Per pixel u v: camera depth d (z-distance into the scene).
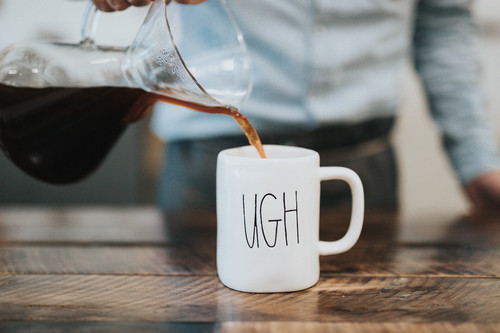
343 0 0.90
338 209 0.96
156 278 0.57
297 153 0.58
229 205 0.52
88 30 0.53
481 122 1.00
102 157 0.58
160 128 1.04
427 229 0.76
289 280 0.52
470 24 1.02
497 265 0.61
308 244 0.53
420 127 1.88
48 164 0.55
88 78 0.51
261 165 0.50
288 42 0.91
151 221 0.82
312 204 0.53
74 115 0.52
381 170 1.01
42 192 1.73
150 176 1.83
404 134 1.89
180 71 0.47
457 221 0.81
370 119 0.98
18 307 0.49
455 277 0.57
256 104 0.94
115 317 0.46
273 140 0.97
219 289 0.54
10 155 0.55
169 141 1.02
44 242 0.70
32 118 0.51
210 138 0.96
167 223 0.80
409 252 0.66
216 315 0.47
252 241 0.52
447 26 1.01
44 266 0.61
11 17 1.69
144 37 0.50
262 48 0.92
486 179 0.94
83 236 0.73
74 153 0.55
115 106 0.53
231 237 0.53
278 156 0.59
